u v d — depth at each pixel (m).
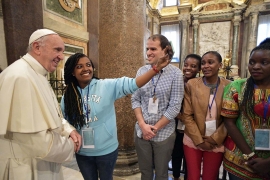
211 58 1.38
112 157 1.31
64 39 4.40
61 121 1.13
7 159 0.96
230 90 1.16
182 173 2.23
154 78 1.39
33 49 1.02
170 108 1.32
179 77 1.35
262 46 0.98
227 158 1.20
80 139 1.17
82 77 1.18
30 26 2.99
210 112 1.39
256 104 1.02
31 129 0.86
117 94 1.23
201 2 12.95
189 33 13.31
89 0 5.23
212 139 1.34
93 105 1.21
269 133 1.01
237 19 11.84
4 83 0.87
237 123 1.15
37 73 1.01
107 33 2.14
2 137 0.95
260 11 10.98
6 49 2.71
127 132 2.25
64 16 4.38
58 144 0.96
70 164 2.57
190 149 1.49
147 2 11.95
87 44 5.29
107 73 2.20
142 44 2.27
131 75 2.18
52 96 1.11
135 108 1.47
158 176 1.44
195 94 1.43
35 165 1.00
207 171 1.42
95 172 1.38
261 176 1.06
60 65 4.25
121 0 2.07
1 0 2.61
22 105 0.87
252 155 1.04
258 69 0.97
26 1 2.89
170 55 1.36
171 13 13.93
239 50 12.14
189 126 1.43
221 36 12.52
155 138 1.39
